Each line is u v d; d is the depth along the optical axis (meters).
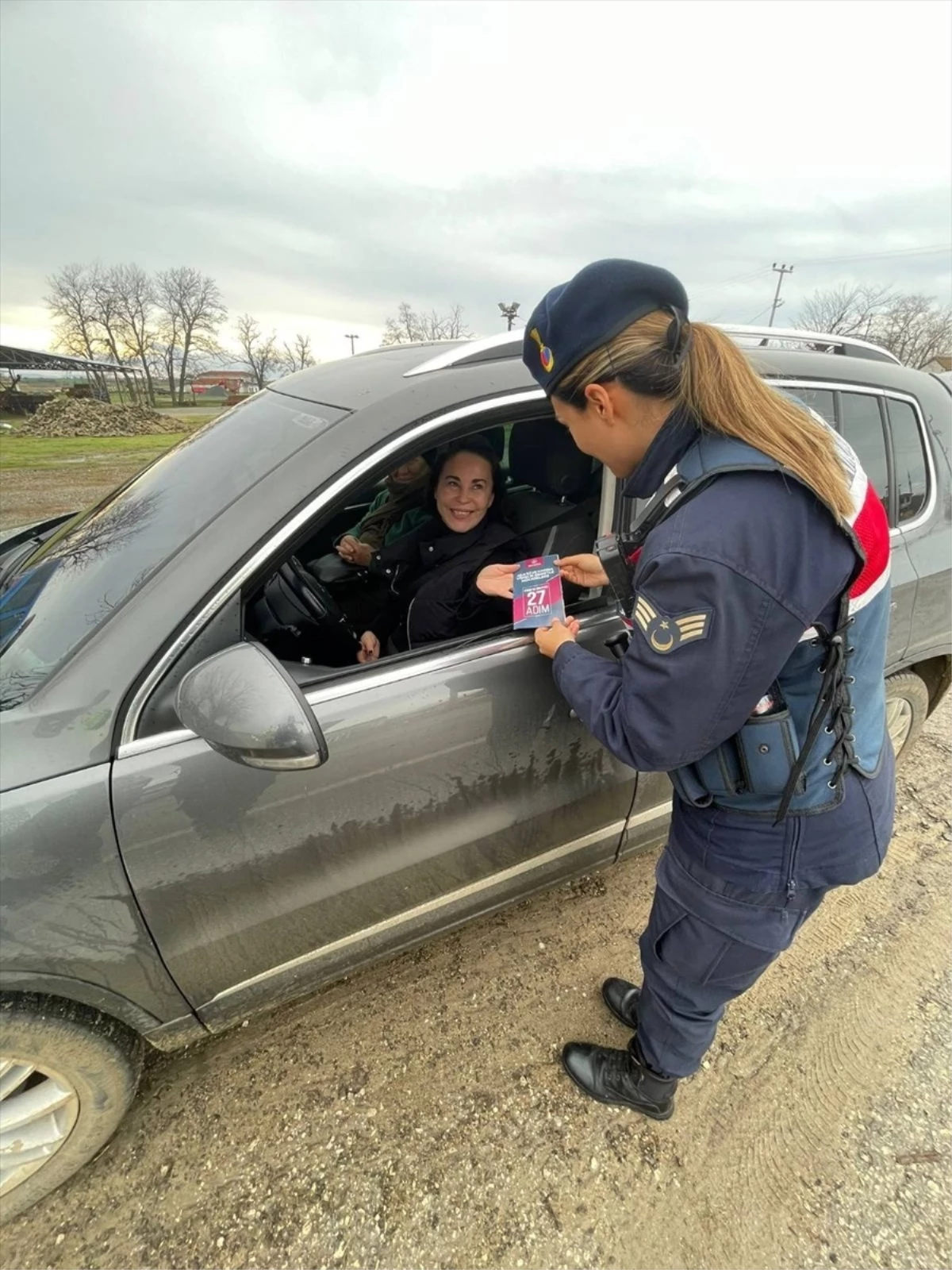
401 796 1.46
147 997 1.35
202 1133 1.59
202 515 1.36
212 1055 1.75
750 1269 1.37
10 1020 1.22
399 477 1.88
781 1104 1.67
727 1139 1.59
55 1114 1.39
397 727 1.39
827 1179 1.52
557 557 1.52
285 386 1.81
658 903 1.33
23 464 11.88
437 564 1.72
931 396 2.23
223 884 1.33
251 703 1.13
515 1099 1.67
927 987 1.96
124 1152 1.55
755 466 0.87
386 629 1.85
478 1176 1.52
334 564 1.99
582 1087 1.66
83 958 1.23
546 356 0.96
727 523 0.86
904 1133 1.61
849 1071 1.74
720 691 0.90
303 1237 1.42
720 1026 1.84
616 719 1.03
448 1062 1.75
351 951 1.61
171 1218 1.44
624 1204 1.47
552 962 2.01
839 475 0.91
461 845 1.60
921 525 2.13
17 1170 1.37
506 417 1.46
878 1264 1.38
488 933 2.10
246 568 1.24
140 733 1.20
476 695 1.47
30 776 1.13
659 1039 1.45
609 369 0.92
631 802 1.87
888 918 2.18
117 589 1.31
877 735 1.15
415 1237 1.42
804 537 0.87
